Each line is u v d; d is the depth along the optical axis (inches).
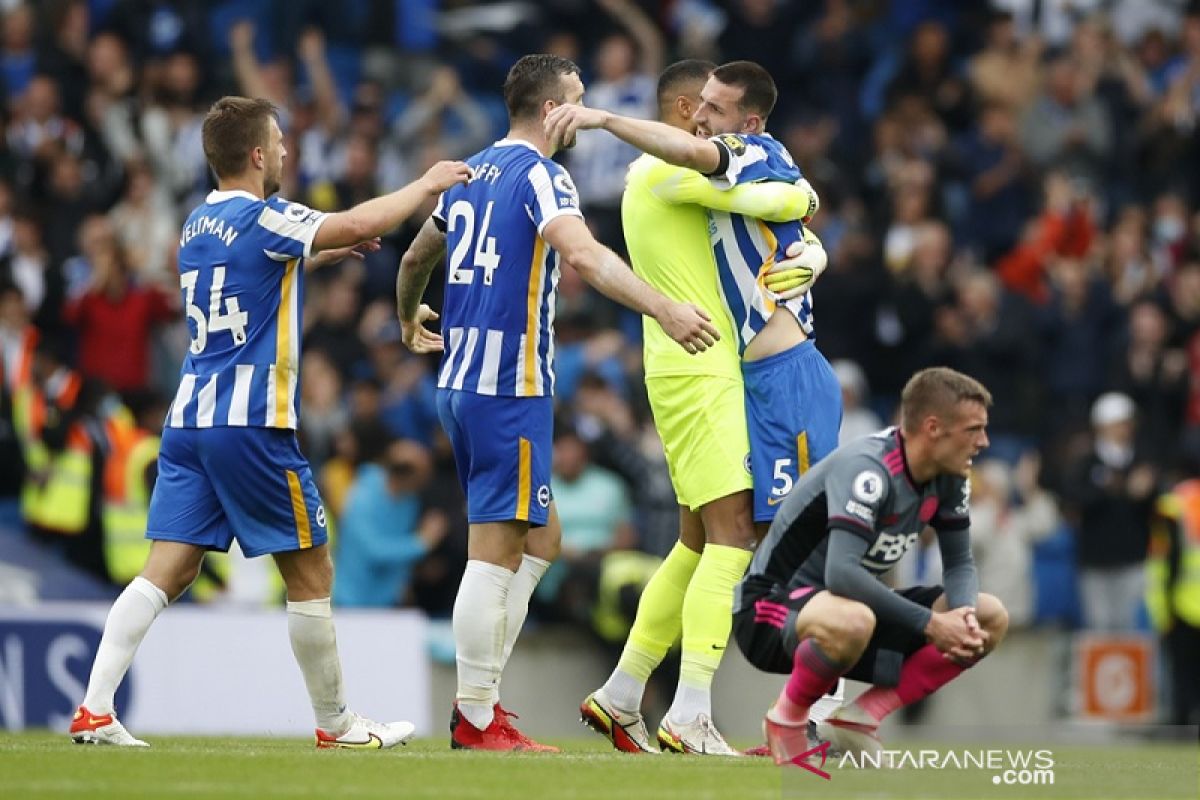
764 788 778.8
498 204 987.3
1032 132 2514.8
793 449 1004.6
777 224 1021.2
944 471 834.2
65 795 714.2
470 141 2206.0
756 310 1008.9
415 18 2380.7
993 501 1939.0
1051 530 2012.8
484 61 2373.3
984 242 2388.0
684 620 1010.1
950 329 2143.2
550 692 1729.8
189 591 1684.3
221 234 948.6
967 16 2600.9
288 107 2129.7
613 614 1715.1
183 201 2047.2
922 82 2486.5
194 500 957.2
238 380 944.3
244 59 2145.7
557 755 949.2
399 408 1899.6
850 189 2327.8
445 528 1754.4
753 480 1005.2
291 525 956.6
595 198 2129.7
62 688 1520.7
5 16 2137.1
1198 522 1987.0
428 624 1707.7
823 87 2455.7
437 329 1982.0
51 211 1978.3
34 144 2012.8
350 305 1950.1
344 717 998.4
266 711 1601.9
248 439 941.8
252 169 974.4
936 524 868.0
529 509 988.6
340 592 1732.3
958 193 2393.0
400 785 761.0
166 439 960.9
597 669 1747.0
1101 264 2325.3
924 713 1887.3
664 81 1082.7
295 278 956.6
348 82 2320.4
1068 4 2706.7
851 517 824.3
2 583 1656.0
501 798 717.3
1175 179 2559.1
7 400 1750.7
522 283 981.2
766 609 866.8
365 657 1638.8
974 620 824.9
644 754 986.1
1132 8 2731.3
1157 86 2659.9
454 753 951.0
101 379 1813.5
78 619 1535.4
